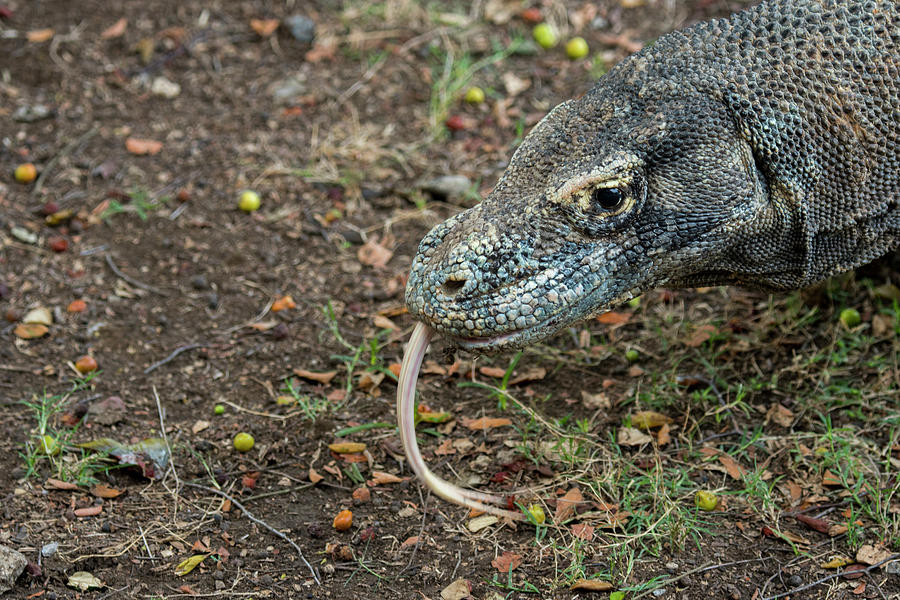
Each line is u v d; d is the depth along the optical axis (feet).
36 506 20.49
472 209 18.22
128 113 34.40
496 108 34.32
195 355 25.45
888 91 18.97
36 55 36.35
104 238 29.35
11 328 25.91
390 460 22.16
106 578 18.90
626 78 18.61
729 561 19.16
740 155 18.31
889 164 19.29
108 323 26.30
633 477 21.29
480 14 38.88
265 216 30.32
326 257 28.94
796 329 25.59
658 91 18.25
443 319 17.39
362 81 35.83
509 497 20.27
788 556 19.27
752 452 22.09
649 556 19.34
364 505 20.95
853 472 20.98
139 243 29.22
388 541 19.94
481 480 21.47
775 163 18.52
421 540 19.90
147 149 32.73
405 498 21.12
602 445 22.02
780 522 20.13
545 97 34.88
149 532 20.04
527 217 17.61
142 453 21.91
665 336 25.70
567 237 17.62
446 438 22.76
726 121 18.25
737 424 22.89
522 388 24.35
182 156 32.63
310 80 35.91
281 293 27.63
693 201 17.95
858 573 18.71
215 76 36.04
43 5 38.83
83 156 32.45
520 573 19.02
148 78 35.88
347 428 22.89
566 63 36.47
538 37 36.94
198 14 38.65
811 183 18.85
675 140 17.88
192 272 28.25
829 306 26.18
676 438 22.57
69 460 21.75
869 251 20.29
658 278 18.58
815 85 18.60
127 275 28.04
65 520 20.18
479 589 18.71
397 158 32.32
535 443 22.26
